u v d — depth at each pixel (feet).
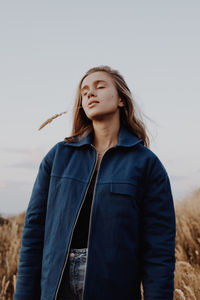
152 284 4.28
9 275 11.44
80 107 5.82
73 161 4.88
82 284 4.17
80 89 5.78
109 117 5.09
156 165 4.83
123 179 4.45
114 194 4.34
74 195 4.50
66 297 4.19
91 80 5.10
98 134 5.23
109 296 3.98
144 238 4.59
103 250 4.09
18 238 16.03
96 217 4.25
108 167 4.67
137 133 5.67
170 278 4.32
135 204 4.42
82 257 4.26
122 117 5.73
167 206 4.72
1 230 16.28
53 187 4.73
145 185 4.71
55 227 4.40
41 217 4.83
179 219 12.93
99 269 4.02
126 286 4.08
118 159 4.75
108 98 5.00
